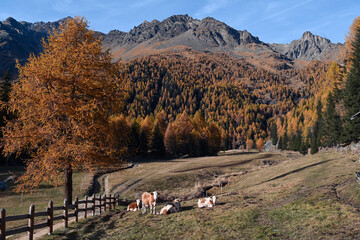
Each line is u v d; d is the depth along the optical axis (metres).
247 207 16.61
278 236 10.59
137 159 89.00
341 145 55.38
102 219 17.31
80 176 48.75
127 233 13.32
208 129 118.50
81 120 18.41
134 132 91.31
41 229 16.30
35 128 17.98
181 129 108.62
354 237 9.12
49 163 17.36
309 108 198.75
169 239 11.80
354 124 46.22
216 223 13.40
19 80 18.47
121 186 42.94
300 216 12.76
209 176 52.03
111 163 20.41
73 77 18.47
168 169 59.75
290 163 46.88
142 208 17.84
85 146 17.80
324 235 9.84
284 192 20.69
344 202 14.23
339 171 24.78
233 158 84.50
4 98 52.28
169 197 29.73
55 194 35.47
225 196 23.72
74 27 19.53
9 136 17.69
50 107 17.78
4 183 36.06
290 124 195.50
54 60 18.27
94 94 19.09
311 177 25.91
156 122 118.06
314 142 88.25
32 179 18.47
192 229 12.76
